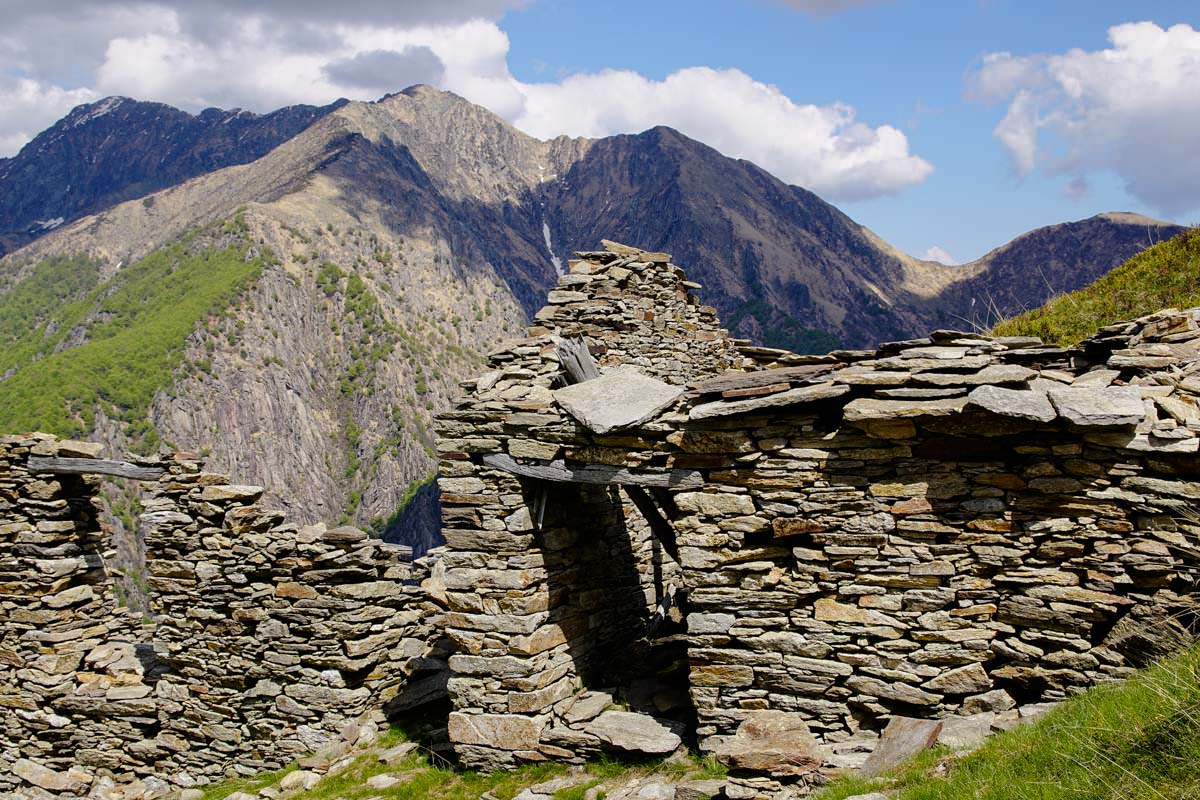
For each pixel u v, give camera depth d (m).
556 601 12.62
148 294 151.38
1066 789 6.83
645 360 18.69
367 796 12.48
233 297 142.88
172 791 15.85
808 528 10.66
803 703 10.70
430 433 140.00
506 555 12.08
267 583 15.25
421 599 16.30
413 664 15.72
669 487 11.28
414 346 158.12
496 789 11.59
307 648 14.82
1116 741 7.07
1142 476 9.51
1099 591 9.59
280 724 15.07
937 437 10.22
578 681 12.91
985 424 9.89
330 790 13.02
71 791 16.69
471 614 12.21
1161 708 7.11
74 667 17.52
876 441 10.46
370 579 15.04
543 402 11.94
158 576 16.14
